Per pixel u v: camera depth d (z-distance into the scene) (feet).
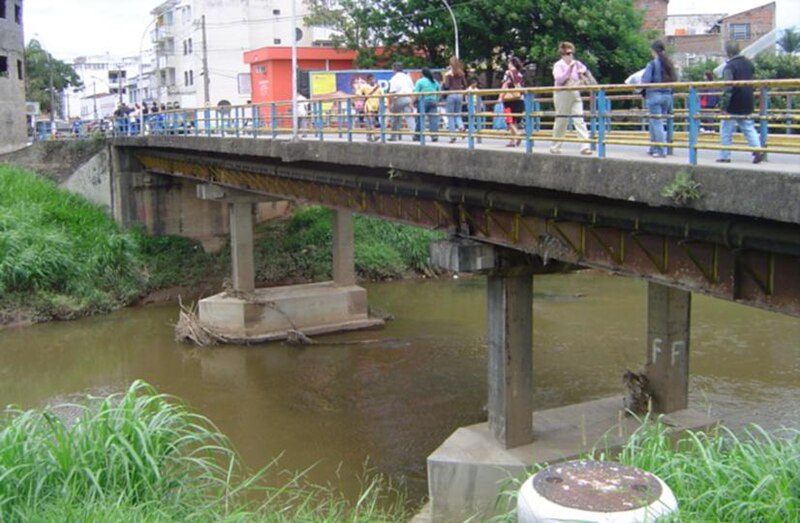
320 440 59.62
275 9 223.92
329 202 66.74
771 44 113.09
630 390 54.03
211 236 124.57
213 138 79.46
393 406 66.69
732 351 75.25
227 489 30.86
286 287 95.09
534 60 119.34
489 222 45.78
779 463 24.49
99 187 122.11
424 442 58.80
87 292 101.86
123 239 111.24
